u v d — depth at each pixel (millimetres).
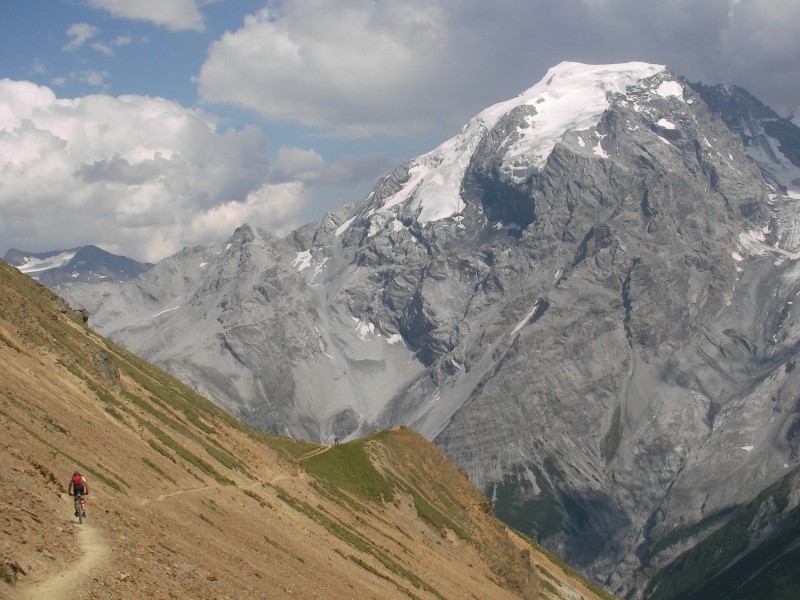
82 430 84688
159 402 129625
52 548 50688
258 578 72125
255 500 108062
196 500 88438
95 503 65062
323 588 84188
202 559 67312
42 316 124000
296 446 183875
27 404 79875
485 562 180000
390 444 197500
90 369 115500
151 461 91688
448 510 191375
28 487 58500
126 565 53594
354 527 135625
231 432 144750
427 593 122000
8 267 144375
